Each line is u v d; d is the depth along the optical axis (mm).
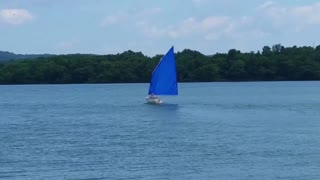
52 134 90500
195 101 170750
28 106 163625
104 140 82375
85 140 82562
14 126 104500
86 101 182625
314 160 65125
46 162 65438
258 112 129250
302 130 92188
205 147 74625
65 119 117625
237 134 87375
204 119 112500
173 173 59500
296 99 179750
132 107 148250
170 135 87125
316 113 125938
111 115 125125
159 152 71188
